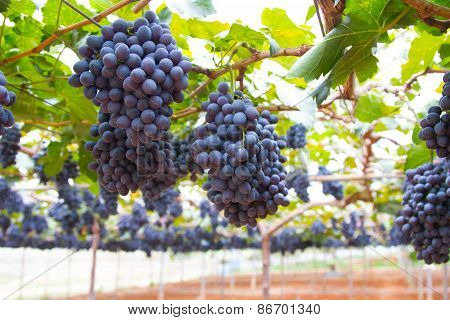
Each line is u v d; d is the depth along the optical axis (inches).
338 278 748.6
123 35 62.7
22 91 98.7
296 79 108.7
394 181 192.9
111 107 62.6
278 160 75.5
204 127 69.7
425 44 98.3
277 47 77.4
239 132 66.4
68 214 223.9
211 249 470.9
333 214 291.7
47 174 132.5
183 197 242.2
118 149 71.7
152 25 64.5
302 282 680.4
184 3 80.0
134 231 291.3
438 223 85.6
